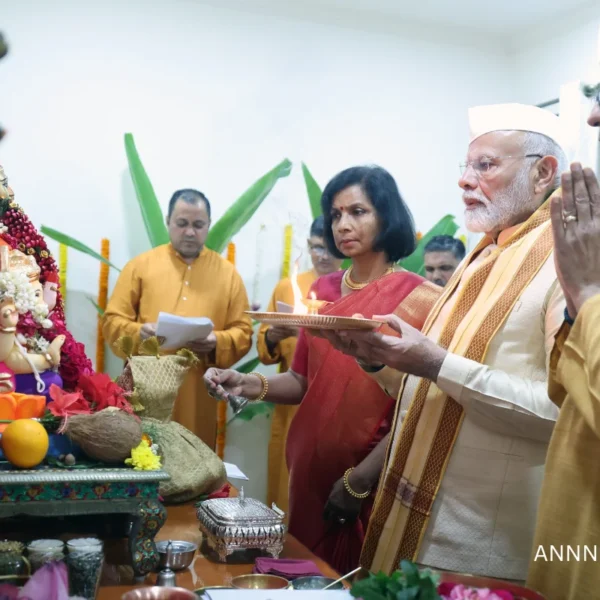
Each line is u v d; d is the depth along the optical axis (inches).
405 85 172.4
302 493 88.5
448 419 63.0
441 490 62.9
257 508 57.1
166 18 158.1
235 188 161.8
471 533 61.7
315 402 88.0
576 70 154.8
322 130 167.2
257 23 163.8
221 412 157.2
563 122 72.9
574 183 45.3
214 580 50.8
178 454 68.7
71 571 43.2
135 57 156.3
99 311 152.1
